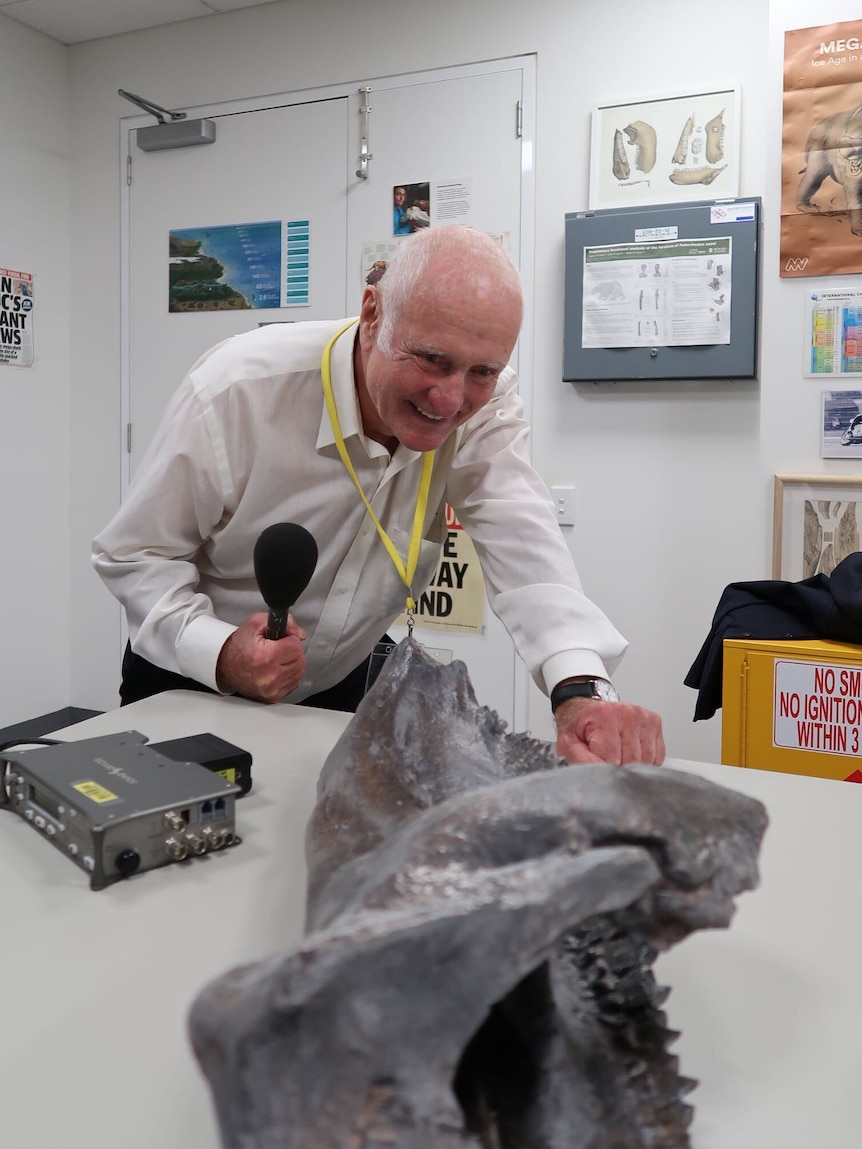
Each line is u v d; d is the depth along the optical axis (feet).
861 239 7.14
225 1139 1.12
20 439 10.95
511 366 9.20
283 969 1.10
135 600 4.45
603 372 8.52
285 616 3.71
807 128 7.21
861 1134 1.65
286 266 10.18
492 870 1.26
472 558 9.41
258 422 4.40
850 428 7.27
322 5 9.68
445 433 3.86
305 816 2.95
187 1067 1.81
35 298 10.98
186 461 4.41
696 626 8.68
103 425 11.39
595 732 3.34
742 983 2.09
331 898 1.53
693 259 8.13
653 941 1.39
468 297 3.42
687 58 8.30
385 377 3.67
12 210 10.59
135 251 10.98
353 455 4.47
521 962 1.12
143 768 2.83
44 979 2.07
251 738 3.64
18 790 2.91
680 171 8.32
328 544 4.73
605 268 8.43
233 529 4.67
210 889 2.48
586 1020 1.45
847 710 5.44
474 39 9.06
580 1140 1.31
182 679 5.08
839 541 7.35
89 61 11.00
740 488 8.44
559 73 8.77
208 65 10.32
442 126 9.29
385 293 3.67
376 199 9.66
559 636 3.96
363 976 1.10
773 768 5.66
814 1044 1.89
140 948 2.20
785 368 7.45
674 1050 1.87
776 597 5.98
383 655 4.35
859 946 2.24
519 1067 1.38
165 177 10.71
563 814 1.35
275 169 10.11
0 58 10.30
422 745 2.34
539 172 8.93
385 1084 1.11
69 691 11.87
